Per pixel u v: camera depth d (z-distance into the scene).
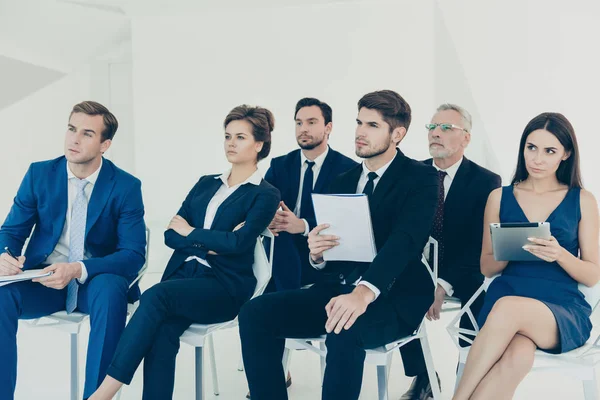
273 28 6.35
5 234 2.57
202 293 2.26
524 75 5.64
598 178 5.02
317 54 6.29
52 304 2.45
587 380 1.96
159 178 6.62
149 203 6.64
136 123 6.61
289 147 6.39
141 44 6.50
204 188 2.62
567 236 2.27
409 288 2.14
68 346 3.88
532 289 2.21
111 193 2.60
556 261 2.20
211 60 6.47
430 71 6.01
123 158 6.91
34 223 2.65
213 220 2.50
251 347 2.07
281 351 2.12
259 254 2.46
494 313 1.98
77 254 2.56
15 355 2.27
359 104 2.25
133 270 2.53
